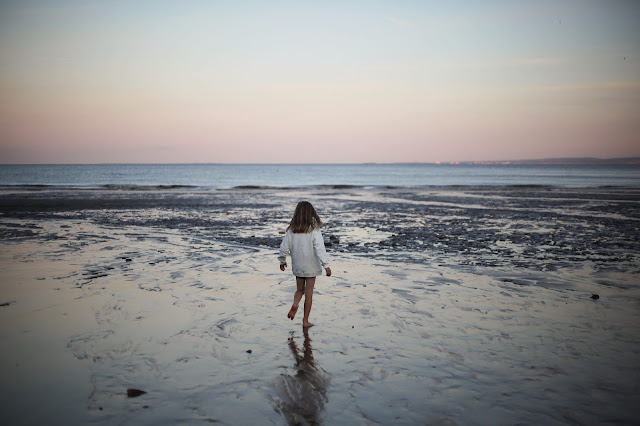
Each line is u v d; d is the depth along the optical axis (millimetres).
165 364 3717
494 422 2818
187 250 9758
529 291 6227
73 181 65188
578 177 82562
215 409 2973
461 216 18125
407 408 3000
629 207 22312
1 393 3145
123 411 2918
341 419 2855
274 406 3025
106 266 7887
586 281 6836
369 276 7219
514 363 3768
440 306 5488
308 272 4812
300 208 4949
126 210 20484
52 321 4805
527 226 14602
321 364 3750
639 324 4801
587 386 3328
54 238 11500
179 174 110812
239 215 18516
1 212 18828
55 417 2822
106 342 4203
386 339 4359
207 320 4918
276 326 4754
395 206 23516
